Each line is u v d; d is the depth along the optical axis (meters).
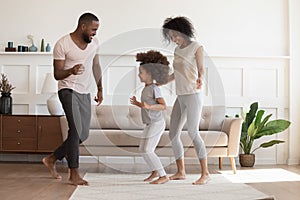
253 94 5.53
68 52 3.35
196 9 5.55
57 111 5.14
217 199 2.74
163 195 2.67
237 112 5.50
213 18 5.55
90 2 5.54
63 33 5.54
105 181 2.91
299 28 5.50
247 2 5.55
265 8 5.57
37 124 5.08
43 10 5.54
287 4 5.57
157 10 5.55
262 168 4.93
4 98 5.20
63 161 5.37
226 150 4.35
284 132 5.50
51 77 5.22
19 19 5.54
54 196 2.95
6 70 5.50
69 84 3.32
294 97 5.49
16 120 5.09
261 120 5.53
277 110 5.52
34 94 5.48
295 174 4.35
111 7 5.54
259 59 5.53
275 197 2.97
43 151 5.07
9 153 5.09
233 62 5.52
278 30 5.55
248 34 5.56
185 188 2.97
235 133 4.36
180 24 2.54
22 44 5.54
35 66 5.49
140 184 2.79
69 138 3.34
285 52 5.54
